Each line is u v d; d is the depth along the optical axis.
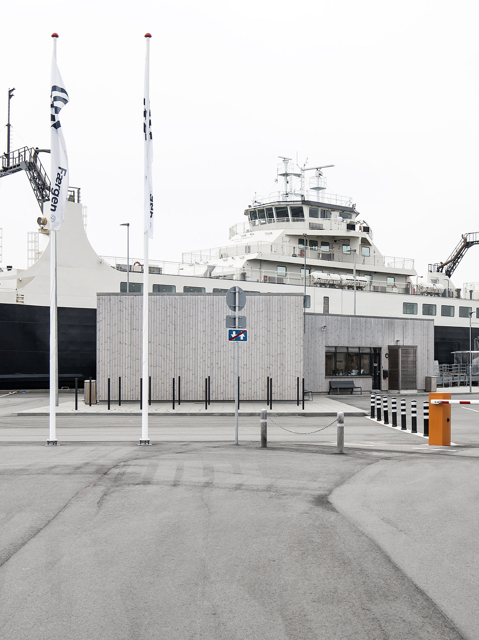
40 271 43.56
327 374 37.38
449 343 54.88
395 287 59.44
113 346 30.33
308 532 7.74
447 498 9.70
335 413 26.30
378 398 26.88
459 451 15.16
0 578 6.05
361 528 7.96
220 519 8.31
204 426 21.58
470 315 55.72
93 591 5.71
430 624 5.05
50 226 16.06
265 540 7.38
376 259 58.72
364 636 4.81
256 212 58.00
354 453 14.46
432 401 16.59
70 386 41.19
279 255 52.91
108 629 4.90
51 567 6.37
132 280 46.28
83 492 9.82
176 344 30.67
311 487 10.42
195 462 12.73
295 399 30.92
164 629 4.90
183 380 30.62
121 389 30.27
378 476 11.45
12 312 40.09
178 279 47.31
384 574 6.24
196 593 5.67
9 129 48.19
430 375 40.12
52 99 15.75
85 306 44.56
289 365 30.97
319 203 56.31
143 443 15.98
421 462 13.12
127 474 11.32
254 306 30.98
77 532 7.64
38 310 40.88
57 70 15.73
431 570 6.38
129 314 30.39
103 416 25.09
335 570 6.34
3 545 7.12
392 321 39.09
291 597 5.60
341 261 56.66
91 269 45.09
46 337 41.03
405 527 8.04
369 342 38.41
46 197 45.97
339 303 52.56
